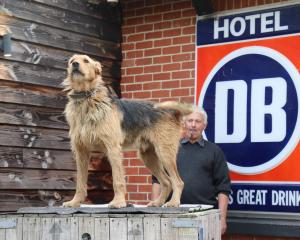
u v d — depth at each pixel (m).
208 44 6.82
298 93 6.23
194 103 6.86
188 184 6.00
